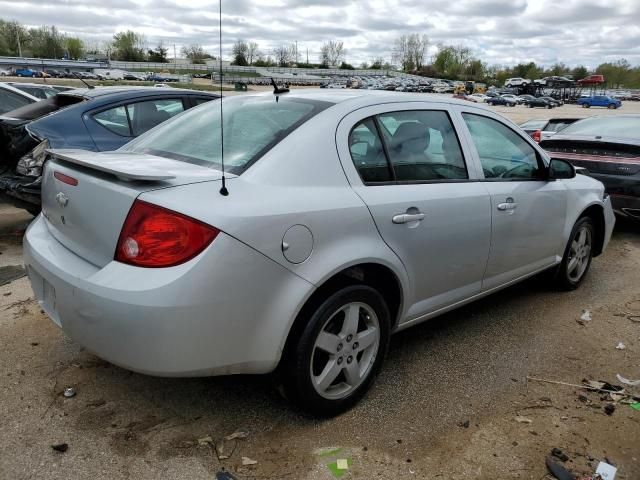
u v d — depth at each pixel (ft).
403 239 9.18
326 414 8.79
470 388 9.97
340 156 8.65
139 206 7.16
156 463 7.70
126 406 8.96
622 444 8.52
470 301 11.48
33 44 373.40
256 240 7.27
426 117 10.36
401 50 442.50
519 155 12.32
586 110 188.55
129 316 6.91
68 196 8.34
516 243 11.97
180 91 20.84
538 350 11.56
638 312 13.78
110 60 374.84
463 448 8.28
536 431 8.76
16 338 11.03
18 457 7.70
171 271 6.92
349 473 7.65
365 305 8.86
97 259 7.75
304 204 7.84
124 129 18.86
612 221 16.10
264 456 7.93
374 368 9.36
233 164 8.18
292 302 7.68
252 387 9.66
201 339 7.11
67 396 9.13
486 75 425.28
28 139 16.79
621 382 10.38
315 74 379.35
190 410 8.93
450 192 10.12
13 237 18.40
